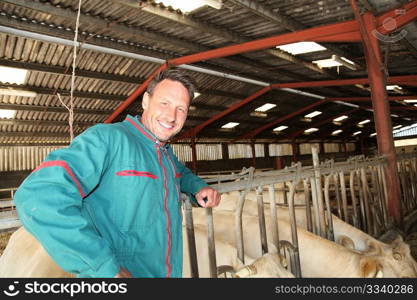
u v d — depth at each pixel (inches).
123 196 38.4
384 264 83.4
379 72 233.8
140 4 235.6
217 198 55.9
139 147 41.1
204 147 687.1
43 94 357.4
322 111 739.4
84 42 282.7
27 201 30.1
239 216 78.0
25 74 314.7
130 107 445.4
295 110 680.4
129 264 38.2
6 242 159.3
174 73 44.5
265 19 284.8
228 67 421.7
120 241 37.7
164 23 283.0
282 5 259.9
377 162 193.6
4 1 210.1
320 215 117.5
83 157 34.5
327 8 264.2
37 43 279.1
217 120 600.7
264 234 84.8
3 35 260.5
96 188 38.1
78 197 32.8
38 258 69.8
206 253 76.7
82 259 30.1
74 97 372.8
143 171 39.8
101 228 37.0
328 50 366.3
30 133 435.2
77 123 446.3
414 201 265.0
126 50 312.5
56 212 29.8
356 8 234.1
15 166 451.5
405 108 775.1
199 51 343.3
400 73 462.0
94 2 237.3
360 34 253.0
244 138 725.3
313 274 92.0
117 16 260.5
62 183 31.8
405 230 204.7
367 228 166.6
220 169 697.0
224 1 244.7
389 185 205.3
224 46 342.0
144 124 45.5
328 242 92.7
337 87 583.5
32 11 239.5
